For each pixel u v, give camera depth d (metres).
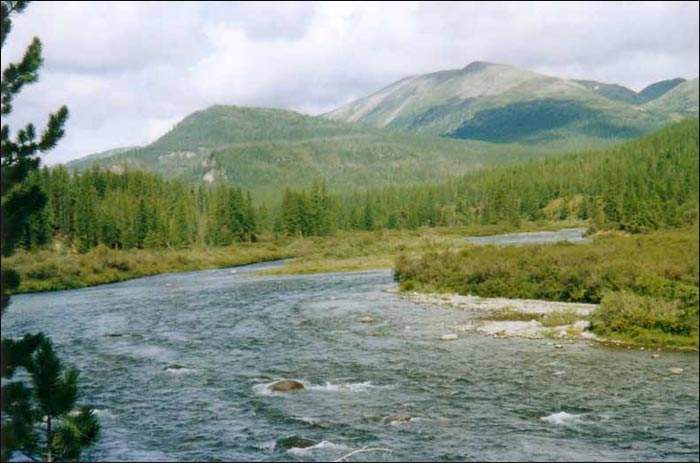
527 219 195.38
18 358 16.69
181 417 24.59
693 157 186.62
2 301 16.41
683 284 39.34
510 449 20.23
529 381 28.06
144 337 41.97
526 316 44.25
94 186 162.75
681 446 20.02
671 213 101.12
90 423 17.70
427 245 112.31
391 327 42.78
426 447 20.64
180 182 192.75
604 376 28.47
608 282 47.50
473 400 25.56
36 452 17.06
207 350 37.22
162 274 102.19
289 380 28.56
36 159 16.94
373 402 25.77
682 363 30.47
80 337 42.47
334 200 186.12
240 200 148.62
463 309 49.16
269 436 22.19
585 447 20.22
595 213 156.88
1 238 16.23
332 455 20.20
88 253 109.25
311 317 48.34
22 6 16.45
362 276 79.69
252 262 119.56
